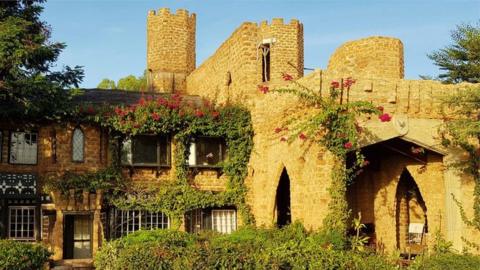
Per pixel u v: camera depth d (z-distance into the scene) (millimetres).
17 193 24062
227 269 13312
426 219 25203
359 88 20062
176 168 25922
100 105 25750
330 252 15141
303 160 20922
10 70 21703
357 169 20984
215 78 30156
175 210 25531
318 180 19750
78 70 25281
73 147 25016
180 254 14492
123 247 16828
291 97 21812
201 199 25781
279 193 25281
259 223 25047
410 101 20672
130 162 25609
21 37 22125
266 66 27484
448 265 16047
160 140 26188
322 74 19891
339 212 18969
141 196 25234
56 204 23828
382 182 24969
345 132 19281
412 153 22688
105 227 24891
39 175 24500
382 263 15766
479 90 19391
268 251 14523
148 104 25500
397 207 25594
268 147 24375
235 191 26141
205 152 26578
